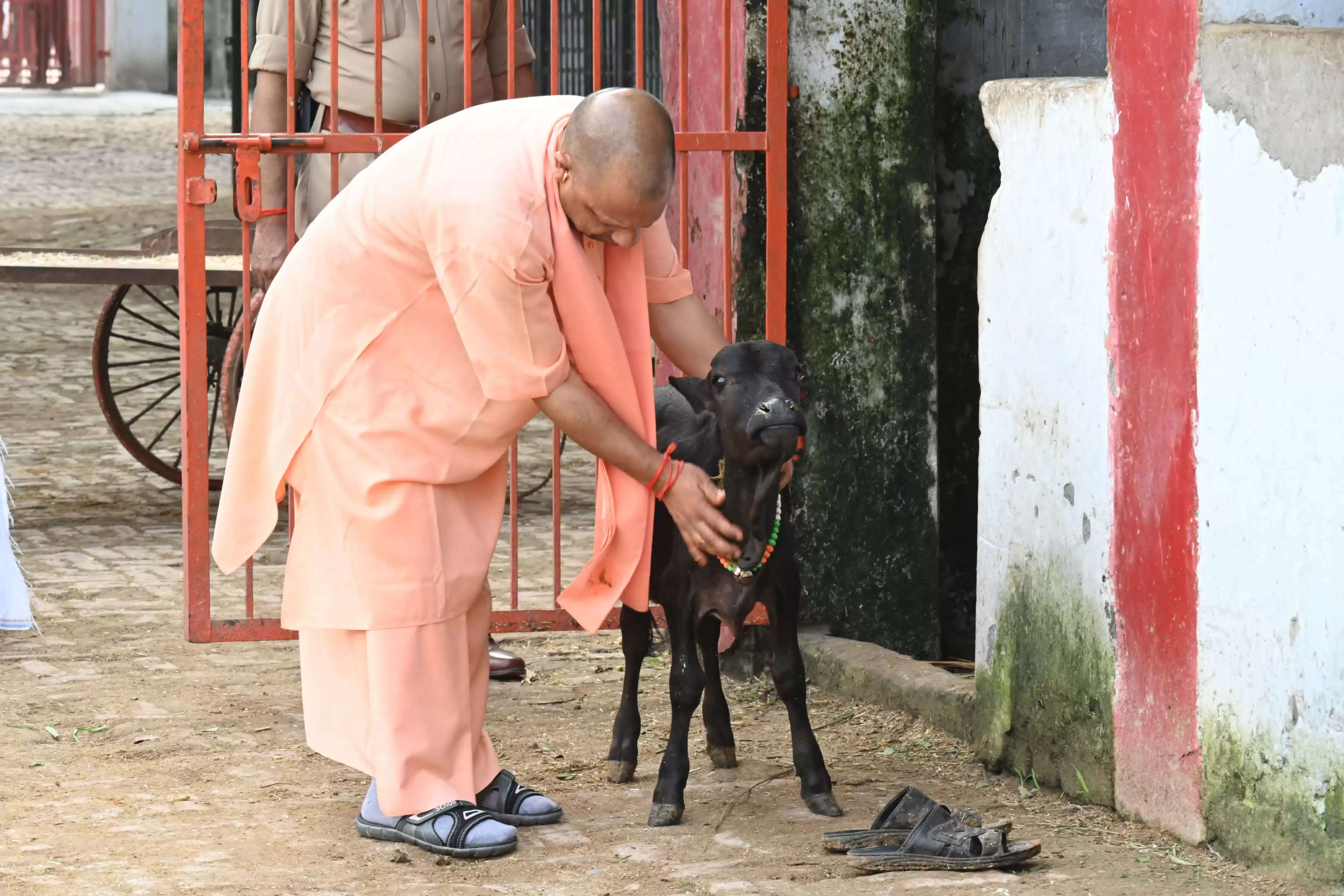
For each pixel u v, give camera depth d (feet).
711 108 30.60
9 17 177.17
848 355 30.27
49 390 61.26
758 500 20.90
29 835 21.93
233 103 60.34
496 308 19.85
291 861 21.08
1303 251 19.02
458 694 21.58
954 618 32.04
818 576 30.71
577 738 26.71
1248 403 19.94
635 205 19.62
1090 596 23.04
